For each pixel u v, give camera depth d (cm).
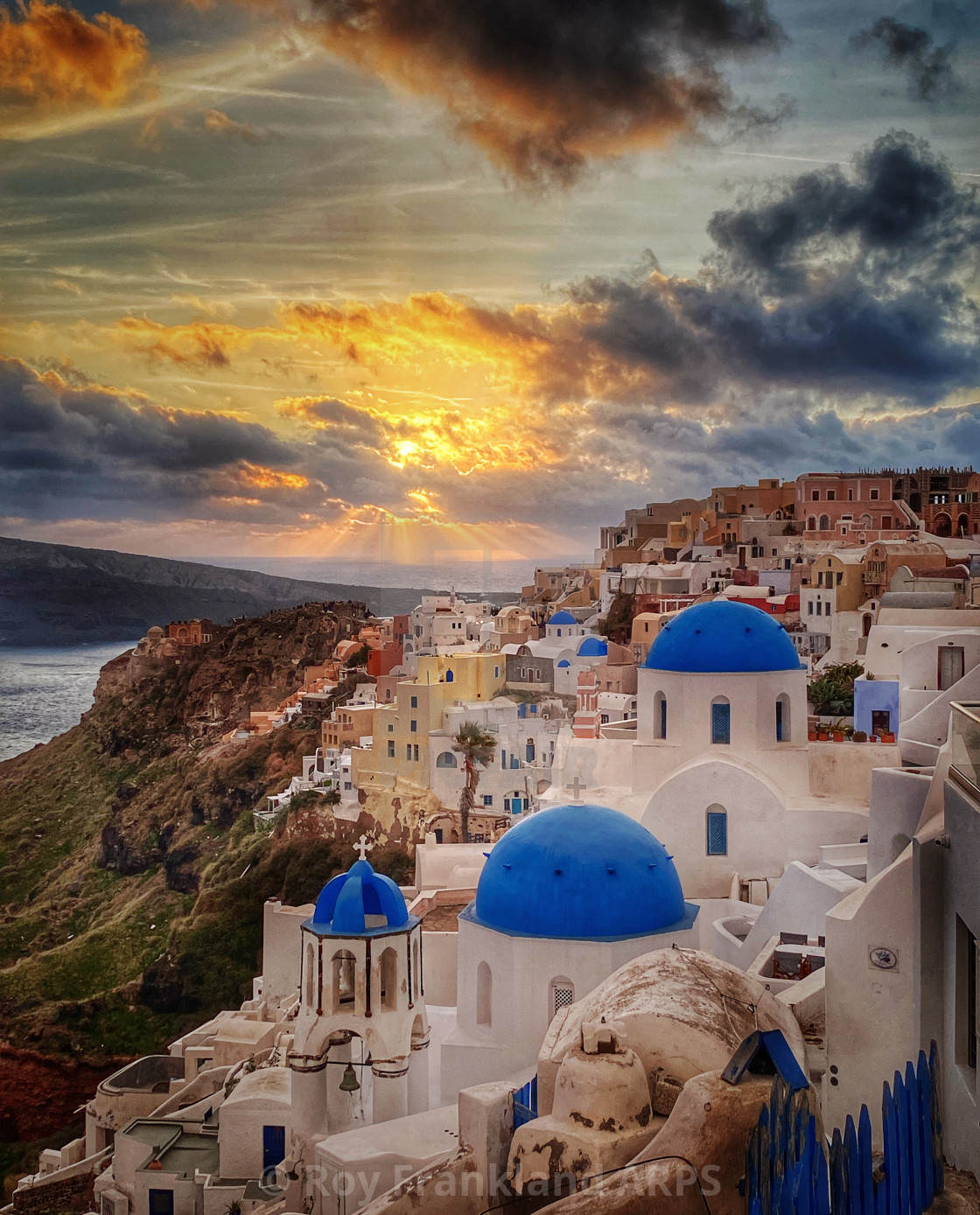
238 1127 2933
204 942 7856
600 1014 1688
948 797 1471
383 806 7894
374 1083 2475
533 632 10238
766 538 10006
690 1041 1562
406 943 2567
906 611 4262
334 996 2542
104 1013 7412
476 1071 2528
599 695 7069
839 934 1703
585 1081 1441
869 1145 1312
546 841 2639
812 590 7394
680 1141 1262
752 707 3431
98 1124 3966
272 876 8119
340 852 7950
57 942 9206
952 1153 1398
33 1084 6975
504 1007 2534
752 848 3275
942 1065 1472
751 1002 1736
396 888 2647
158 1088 3969
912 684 3328
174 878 9112
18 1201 3697
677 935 2536
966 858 1352
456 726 7731
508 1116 1688
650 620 8431
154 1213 2955
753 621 3559
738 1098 1269
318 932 2547
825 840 3228
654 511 12444
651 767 3519
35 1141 6562
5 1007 7762
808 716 5088
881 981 1673
